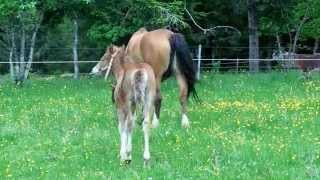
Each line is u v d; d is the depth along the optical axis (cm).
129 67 1055
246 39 3350
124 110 1057
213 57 3297
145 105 1031
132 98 1036
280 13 3038
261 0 2906
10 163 1089
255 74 2459
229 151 1106
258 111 1478
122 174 1004
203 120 1390
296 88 1928
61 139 1255
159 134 1249
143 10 2334
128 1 2328
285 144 1143
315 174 965
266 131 1267
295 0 3025
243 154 1083
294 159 1052
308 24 3191
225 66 3188
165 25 2342
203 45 3278
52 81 2317
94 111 1541
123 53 1103
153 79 1048
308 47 3556
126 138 1062
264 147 1123
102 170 1037
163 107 1591
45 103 1683
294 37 3475
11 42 2333
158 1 2423
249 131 1274
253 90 1884
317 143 1151
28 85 2172
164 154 1108
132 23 2352
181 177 977
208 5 3177
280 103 1595
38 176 1014
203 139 1200
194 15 3003
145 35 1362
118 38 2434
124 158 1058
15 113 1549
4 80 2467
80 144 1213
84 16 2505
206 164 1048
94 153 1141
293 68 2841
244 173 980
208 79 2244
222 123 1349
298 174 970
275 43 3553
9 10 2122
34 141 1251
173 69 1342
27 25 2280
